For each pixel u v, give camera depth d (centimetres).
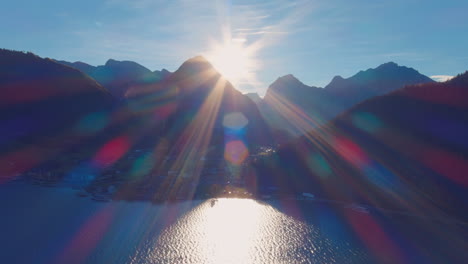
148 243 7031
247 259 6475
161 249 6762
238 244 7212
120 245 6844
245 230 8106
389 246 7212
